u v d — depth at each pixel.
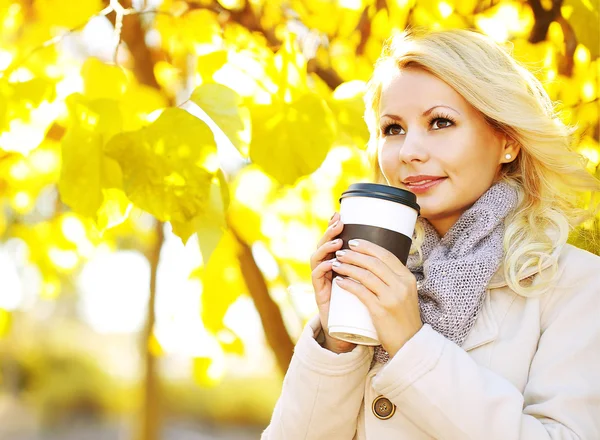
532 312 1.59
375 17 2.52
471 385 1.43
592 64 2.45
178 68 2.85
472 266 1.57
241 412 16.02
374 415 1.62
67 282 12.21
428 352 1.45
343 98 2.12
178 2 2.56
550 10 2.41
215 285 2.93
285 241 3.02
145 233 3.56
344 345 1.65
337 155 2.69
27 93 2.01
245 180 2.96
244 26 2.53
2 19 2.60
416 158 1.61
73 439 14.92
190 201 1.84
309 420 1.62
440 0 2.40
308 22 2.58
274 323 2.94
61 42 2.50
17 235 3.33
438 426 1.44
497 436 1.41
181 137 1.83
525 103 1.66
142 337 5.25
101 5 2.55
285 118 1.95
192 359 2.99
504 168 1.76
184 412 15.90
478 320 1.60
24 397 16.69
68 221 3.30
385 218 1.48
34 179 3.16
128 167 1.83
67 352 17.28
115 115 1.89
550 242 1.64
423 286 1.58
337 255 1.50
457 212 1.71
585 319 1.55
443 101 1.62
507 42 2.35
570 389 1.48
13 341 16.91
